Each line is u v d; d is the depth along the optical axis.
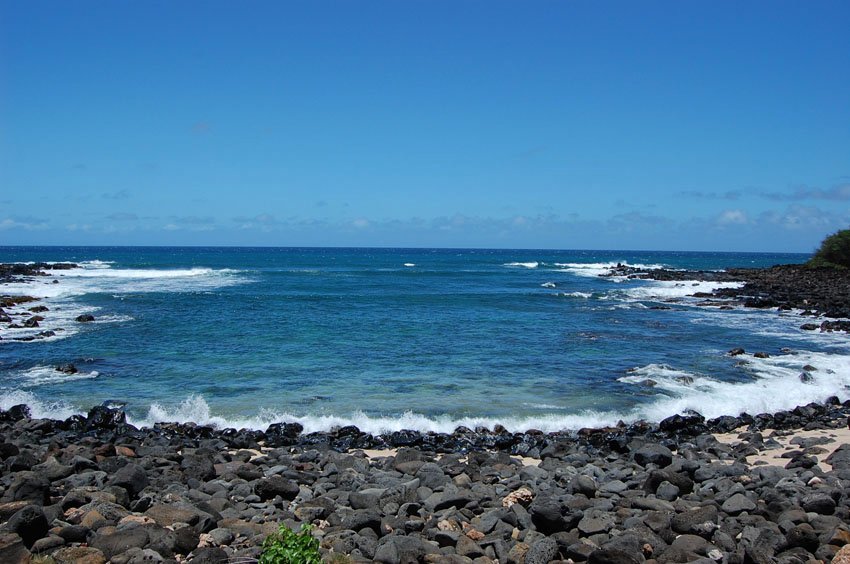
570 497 9.12
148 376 19.14
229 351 22.86
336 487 10.09
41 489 8.45
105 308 34.06
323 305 37.53
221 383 18.41
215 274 66.88
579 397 17.38
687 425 14.95
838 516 8.22
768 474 10.32
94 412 14.65
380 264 101.94
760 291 48.16
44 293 41.00
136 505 8.66
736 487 9.38
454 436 14.02
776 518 8.36
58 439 13.02
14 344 23.58
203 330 27.22
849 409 16.72
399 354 22.78
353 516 7.95
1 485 9.02
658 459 11.68
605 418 15.53
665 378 19.48
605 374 20.09
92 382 18.39
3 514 7.57
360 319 31.50
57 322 28.78
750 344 25.98
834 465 11.08
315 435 14.09
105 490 8.83
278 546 6.24
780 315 35.62
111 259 109.88
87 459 10.44
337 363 21.14
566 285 57.88
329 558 6.84
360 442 13.59
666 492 9.35
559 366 21.19
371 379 19.03
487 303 40.41
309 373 19.70
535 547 7.13
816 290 47.94
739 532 7.96
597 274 75.25
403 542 7.31
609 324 31.23
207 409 15.68
